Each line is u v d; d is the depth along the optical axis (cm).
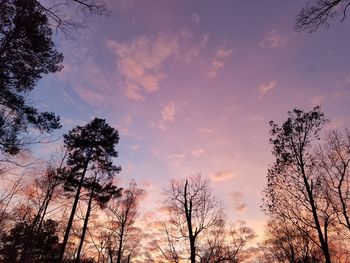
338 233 1580
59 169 2142
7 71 1238
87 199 2278
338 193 1630
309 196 1661
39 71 1314
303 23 770
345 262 1568
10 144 1207
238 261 1605
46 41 1255
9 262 1847
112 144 2462
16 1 1116
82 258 2405
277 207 1781
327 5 734
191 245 1585
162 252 1614
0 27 1171
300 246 1694
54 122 1352
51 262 2209
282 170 1819
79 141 2369
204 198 1761
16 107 1268
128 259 2306
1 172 1273
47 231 2122
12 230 1853
